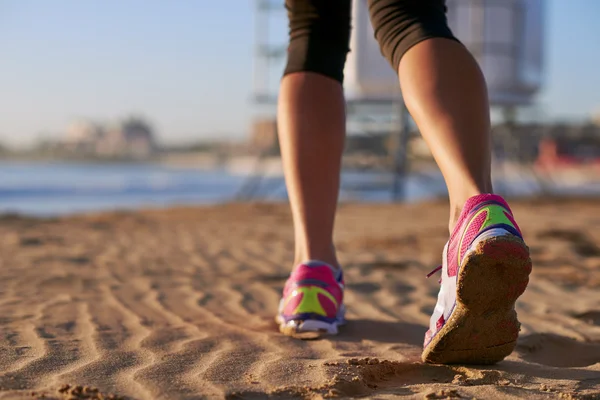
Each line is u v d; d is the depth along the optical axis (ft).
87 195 53.26
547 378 4.35
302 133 5.67
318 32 5.77
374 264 10.66
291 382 4.18
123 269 9.82
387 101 25.25
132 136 280.10
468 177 4.29
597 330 6.17
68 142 269.44
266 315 6.63
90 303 7.04
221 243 13.87
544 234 14.98
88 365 4.47
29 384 4.00
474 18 25.25
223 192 59.62
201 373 4.34
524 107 28.22
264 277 9.25
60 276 8.96
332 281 5.77
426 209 24.68
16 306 6.73
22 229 16.34
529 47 26.48
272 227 17.99
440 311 4.42
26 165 203.41
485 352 4.42
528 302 7.63
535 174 37.91
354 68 24.81
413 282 9.00
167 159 271.90
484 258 3.82
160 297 7.57
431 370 4.60
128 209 25.76
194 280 8.89
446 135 4.42
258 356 4.85
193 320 6.27
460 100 4.50
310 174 5.72
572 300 7.77
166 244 13.52
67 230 16.24
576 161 102.06
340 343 5.34
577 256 11.56
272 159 35.76
